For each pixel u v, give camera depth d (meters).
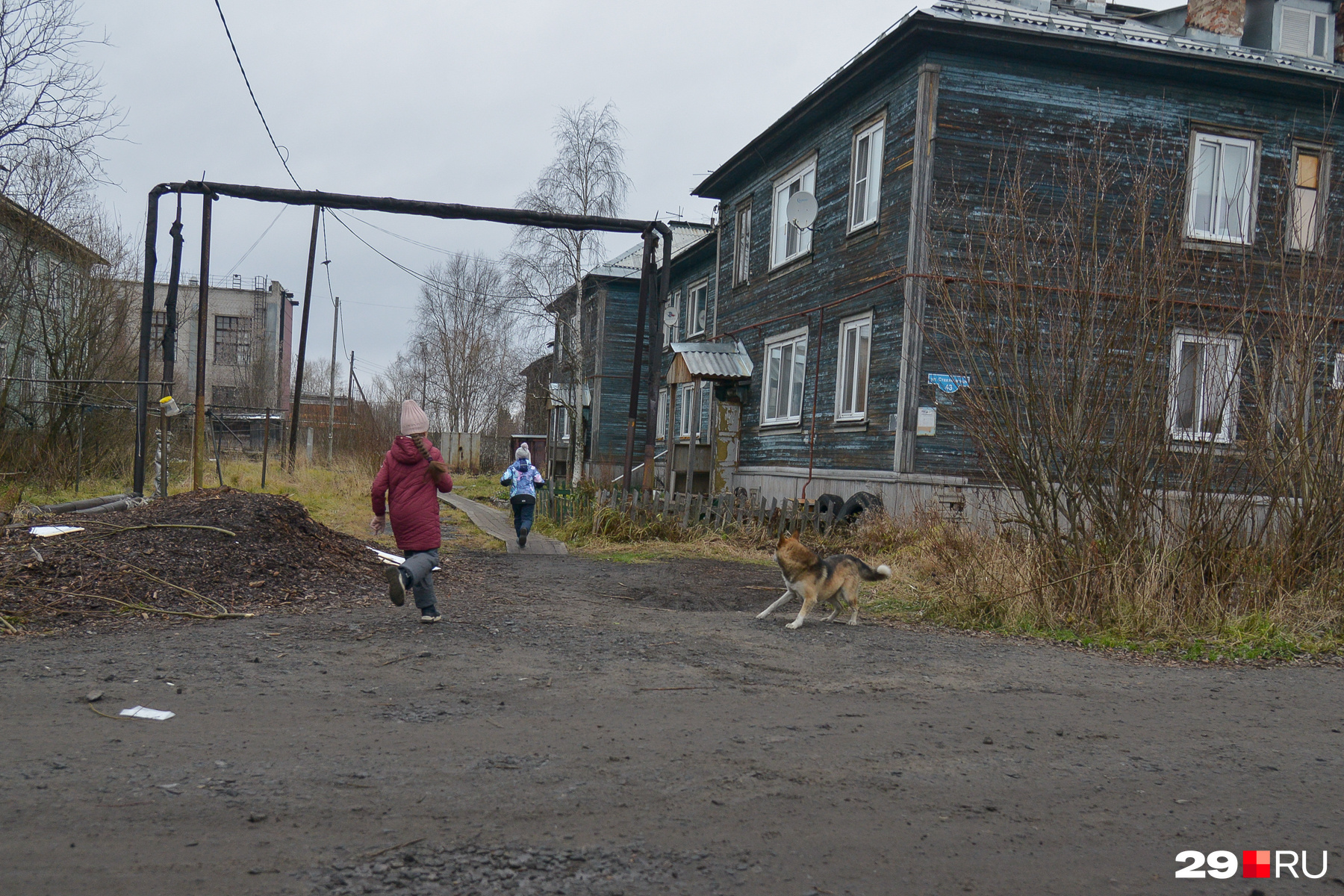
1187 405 8.49
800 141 19.34
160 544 8.19
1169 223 8.79
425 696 5.09
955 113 14.55
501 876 2.93
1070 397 8.38
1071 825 3.54
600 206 28.45
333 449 33.69
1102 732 4.84
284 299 63.88
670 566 12.30
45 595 6.89
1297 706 5.56
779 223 20.44
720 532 15.34
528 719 4.72
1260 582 8.13
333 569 8.97
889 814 3.58
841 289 17.14
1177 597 8.06
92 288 19.62
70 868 2.87
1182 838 3.46
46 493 16.30
